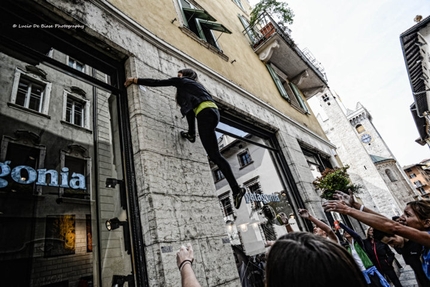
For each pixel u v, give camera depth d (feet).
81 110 6.95
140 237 6.05
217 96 12.60
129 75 8.41
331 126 83.20
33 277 4.40
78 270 5.03
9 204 4.52
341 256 2.21
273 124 17.11
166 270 5.38
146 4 12.19
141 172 6.60
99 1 8.63
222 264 6.91
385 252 11.78
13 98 5.53
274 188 13.93
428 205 5.97
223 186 10.61
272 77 24.89
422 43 39.19
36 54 6.34
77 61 7.71
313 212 14.71
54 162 5.59
